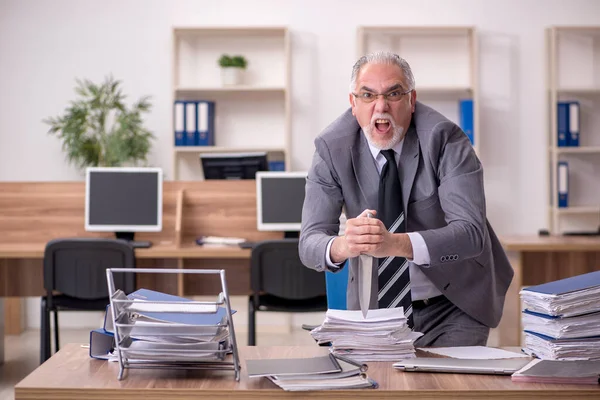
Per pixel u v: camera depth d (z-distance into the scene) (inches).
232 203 179.3
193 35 239.3
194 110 229.6
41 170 238.5
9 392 164.2
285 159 236.4
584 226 240.2
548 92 235.5
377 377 67.7
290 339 222.7
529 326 74.8
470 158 82.5
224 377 68.1
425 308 89.6
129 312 68.8
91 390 64.7
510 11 238.1
